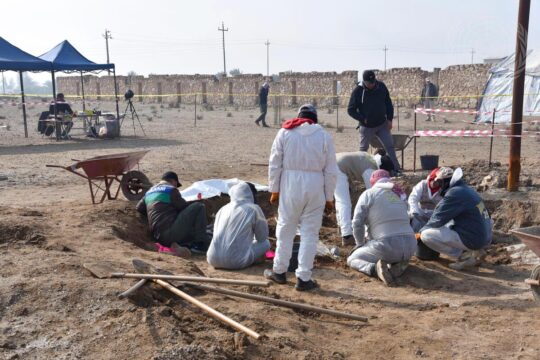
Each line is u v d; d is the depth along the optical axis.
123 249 6.40
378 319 5.29
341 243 8.23
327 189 5.97
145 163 13.96
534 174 10.94
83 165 8.37
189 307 4.85
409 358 4.54
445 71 34.31
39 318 4.40
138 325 4.29
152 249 7.42
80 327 4.29
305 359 4.23
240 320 4.73
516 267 7.05
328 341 4.75
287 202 5.89
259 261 6.97
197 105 46.25
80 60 19.58
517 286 6.34
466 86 33.00
